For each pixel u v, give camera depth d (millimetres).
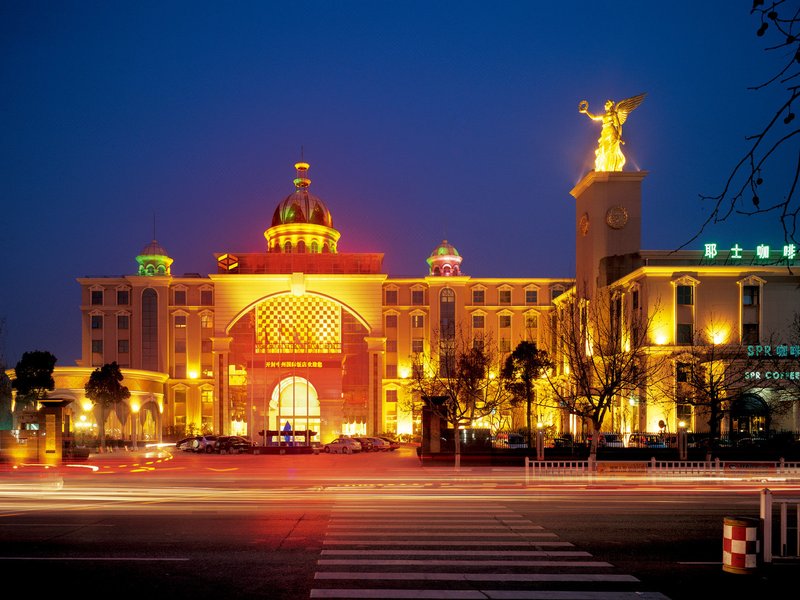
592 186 67500
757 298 56938
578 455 42281
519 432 65188
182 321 86500
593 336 56531
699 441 48000
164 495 24625
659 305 56719
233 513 19453
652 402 55219
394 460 50812
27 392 58812
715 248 60781
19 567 12664
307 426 76188
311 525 17219
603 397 40781
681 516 19125
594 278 66312
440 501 22375
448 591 10938
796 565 12836
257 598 10555
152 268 89812
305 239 91812
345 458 53938
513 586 11273
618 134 68562
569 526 17250
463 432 56625
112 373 62562
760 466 37594
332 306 85375
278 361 80625
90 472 37750
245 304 84688
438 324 86188
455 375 66750
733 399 49688
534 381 75750
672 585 11461
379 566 12664
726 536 12492
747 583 11609
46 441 44500
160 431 78938
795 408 53000
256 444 68125
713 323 56500
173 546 14555
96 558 13398
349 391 83812
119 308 85875
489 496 24000
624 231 66875
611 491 25938
